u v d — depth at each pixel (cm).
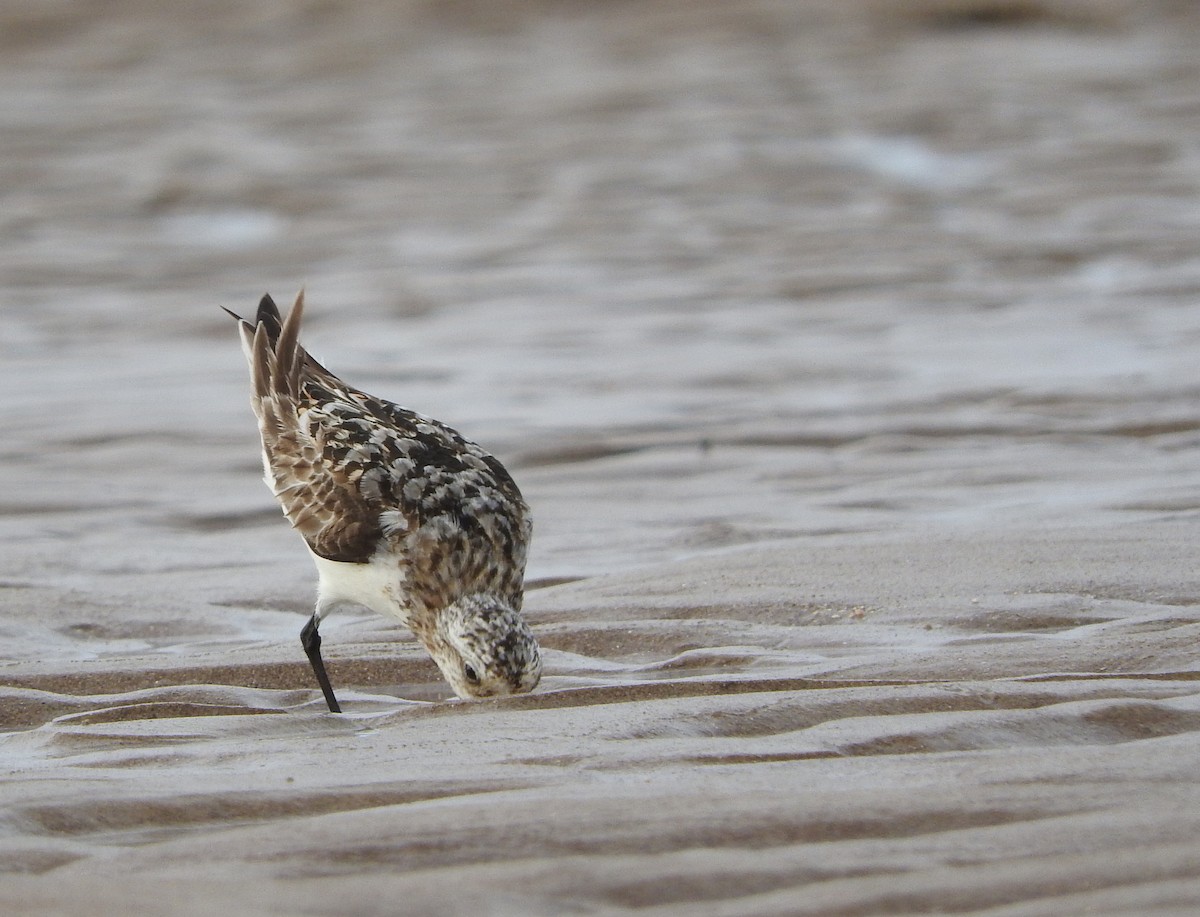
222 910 710
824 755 972
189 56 6706
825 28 7044
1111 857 762
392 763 984
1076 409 2427
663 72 6284
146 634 1519
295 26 7150
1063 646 1263
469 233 4181
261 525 1962
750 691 1145
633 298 3469
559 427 2416
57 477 2178
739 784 900
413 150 5178
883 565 1568
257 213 4512
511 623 1250
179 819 878
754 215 4303
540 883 745
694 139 5250
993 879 743
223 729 1123
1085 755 938
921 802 851
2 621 1516
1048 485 2002
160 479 2177
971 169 4838
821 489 2042
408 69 6456
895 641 1345
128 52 6750
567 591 1569
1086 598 1432
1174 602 1412
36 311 3472
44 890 741
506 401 2612
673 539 1820
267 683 1359
